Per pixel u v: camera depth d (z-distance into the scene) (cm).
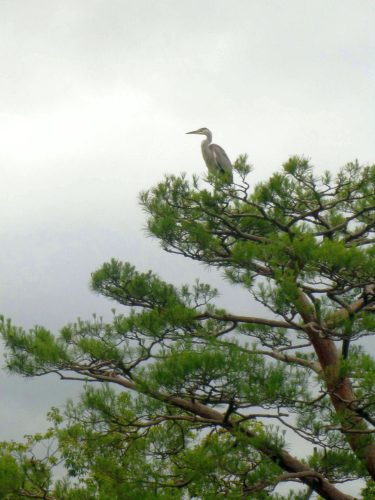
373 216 1566
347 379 1352
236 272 1475
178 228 1489
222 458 1195
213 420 1333
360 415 1260
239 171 1421
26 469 1233
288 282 1258
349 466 1323
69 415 1345
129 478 1263
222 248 1534
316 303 1318
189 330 1442
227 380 1183
